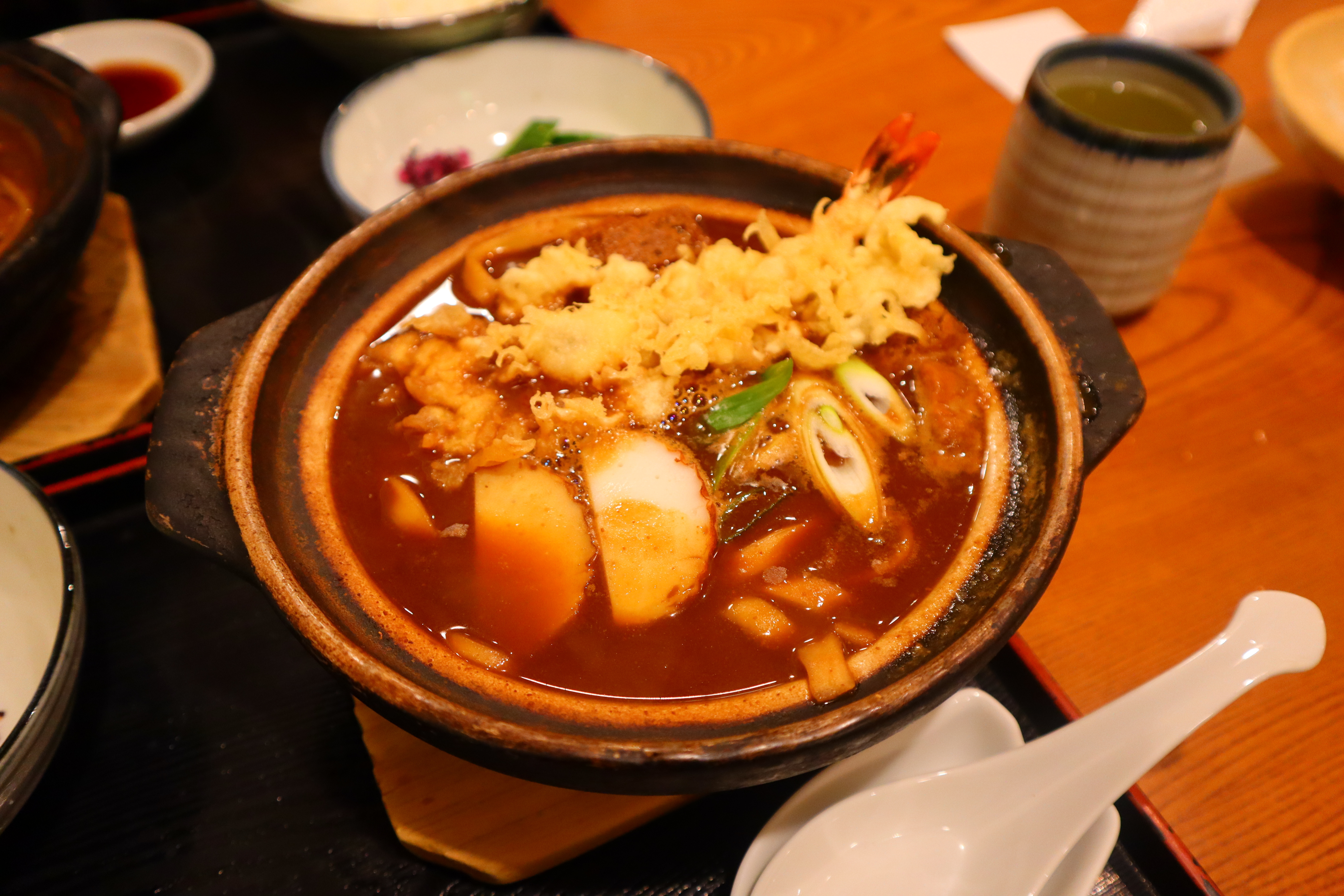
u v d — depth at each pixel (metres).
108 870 0.29
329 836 0.30
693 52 0.53
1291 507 0.35
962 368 0.30
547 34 0.56
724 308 0.31
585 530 0.28
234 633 0.34
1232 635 0.29
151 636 0.34
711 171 0.34
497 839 0.28
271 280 0.43
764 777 0.23
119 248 0.42
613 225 0.34
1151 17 0.52
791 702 0.25
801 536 0.28
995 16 0.55
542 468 0.29
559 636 0.26
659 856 0.29
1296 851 0.29
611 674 0.26
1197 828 0.29
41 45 0.40
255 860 0.29
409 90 0.48
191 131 0.50
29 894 0.29
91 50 0.52
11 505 0.31
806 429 0.29
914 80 0.51
